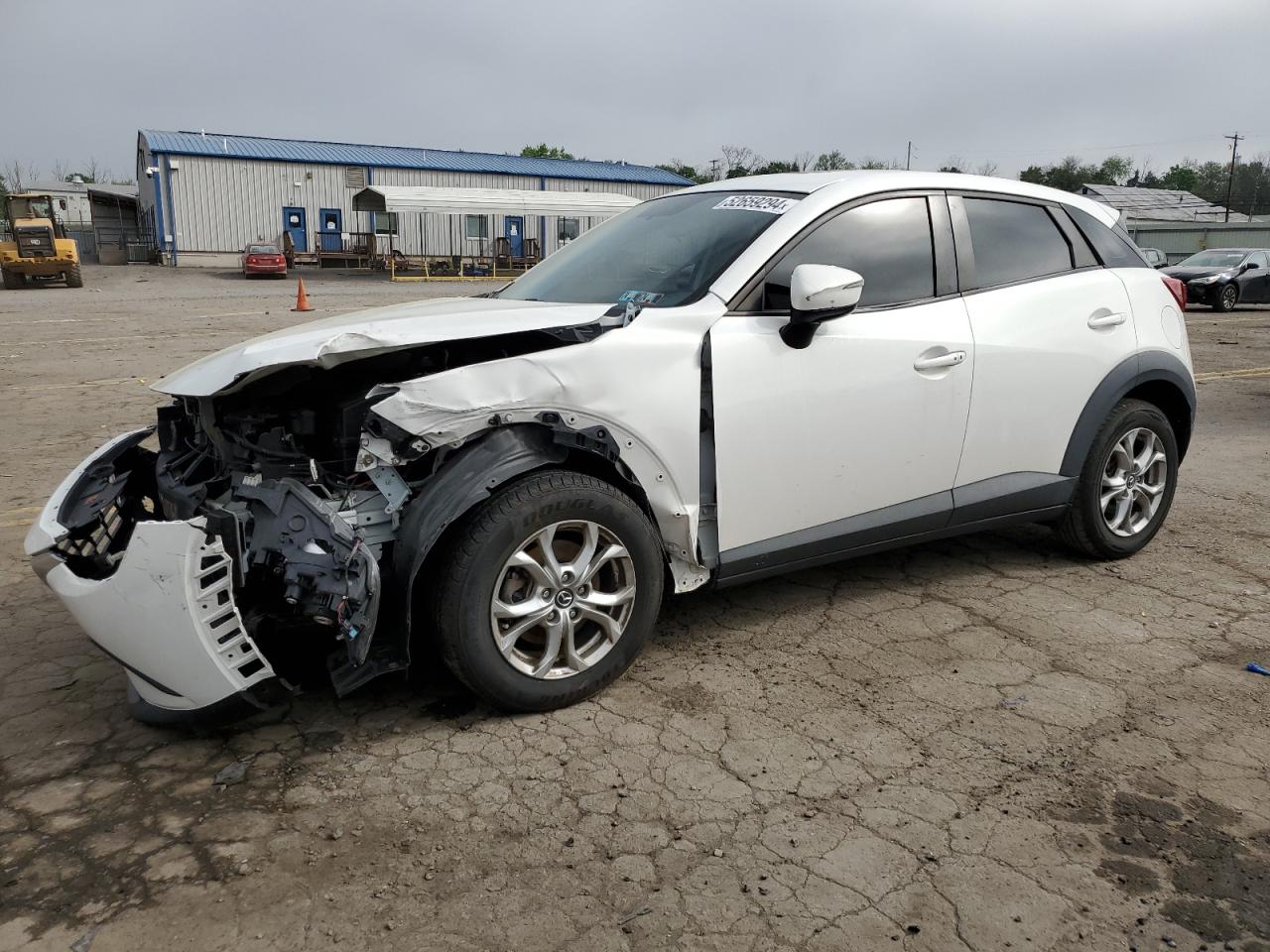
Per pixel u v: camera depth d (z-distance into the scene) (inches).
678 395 123.1
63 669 134.6
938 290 146.3
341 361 113.0
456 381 110.0
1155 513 176.9
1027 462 157.6
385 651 110.0
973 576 168.9
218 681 103.0
